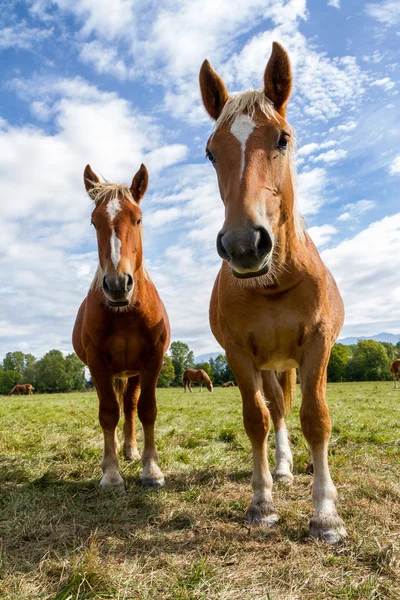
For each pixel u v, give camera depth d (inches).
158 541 102.3
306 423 110.7
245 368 120.4
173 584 79.7
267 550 94.3
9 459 203.5
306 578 80.7
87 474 171.3
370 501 124.7
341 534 98.9
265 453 121.3
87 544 101.3
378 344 2628.0
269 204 97.6
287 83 108.1
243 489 144.9
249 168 95.5
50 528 110.3
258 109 102.7
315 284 115.0
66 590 76.5
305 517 113.3
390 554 87.5
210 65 115.3
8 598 75.6
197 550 96.2
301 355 118.2
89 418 394.0
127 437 209.2
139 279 170.9
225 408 486.3
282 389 182.4
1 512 124.3
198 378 1322.6
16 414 478.0
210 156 113.2
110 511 125.2
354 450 197.9
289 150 110.3
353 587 77.6
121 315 169.5
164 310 208.1
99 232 164.7
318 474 108.9
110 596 76.3
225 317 122.1
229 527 109.7
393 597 74.6
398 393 810.8
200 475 166.1
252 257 88.9
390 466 168.4
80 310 229.8
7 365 3769.7
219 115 113.0
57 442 239.9
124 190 172.6
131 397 209.6
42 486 156.5
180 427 303.0
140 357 177.8
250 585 78.9
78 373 3107.8
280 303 114.9
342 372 2581.2
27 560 92.0
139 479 166.1
